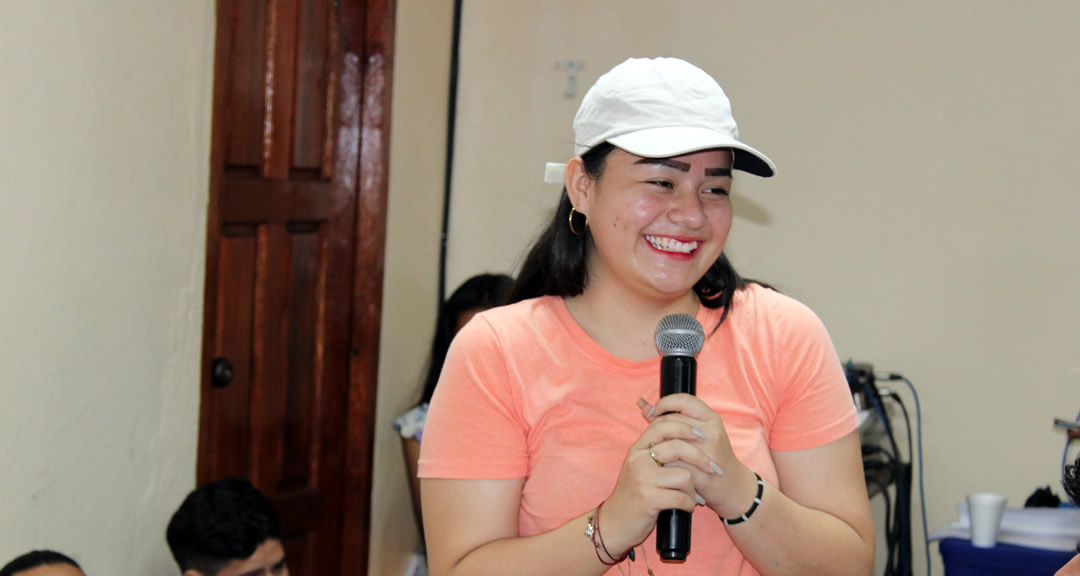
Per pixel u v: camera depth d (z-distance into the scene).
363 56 3.25
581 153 1.27
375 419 3.34
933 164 3.35
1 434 1.73
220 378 2.61
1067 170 3.22
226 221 2.64
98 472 1.99
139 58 2.05
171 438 2.23
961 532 2.65
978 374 3.33
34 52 1.76
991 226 3.30
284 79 2.87
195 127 2.27
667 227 1.21
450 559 1.24
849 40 3.42
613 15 3.68
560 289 1.33
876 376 3.36
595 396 1.25
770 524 1.17
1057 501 2.92
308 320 3.09
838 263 3.46
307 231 3.08
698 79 1.25
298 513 3.08
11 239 1.73
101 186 1.96
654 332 1.30
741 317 1.32
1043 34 3.23
